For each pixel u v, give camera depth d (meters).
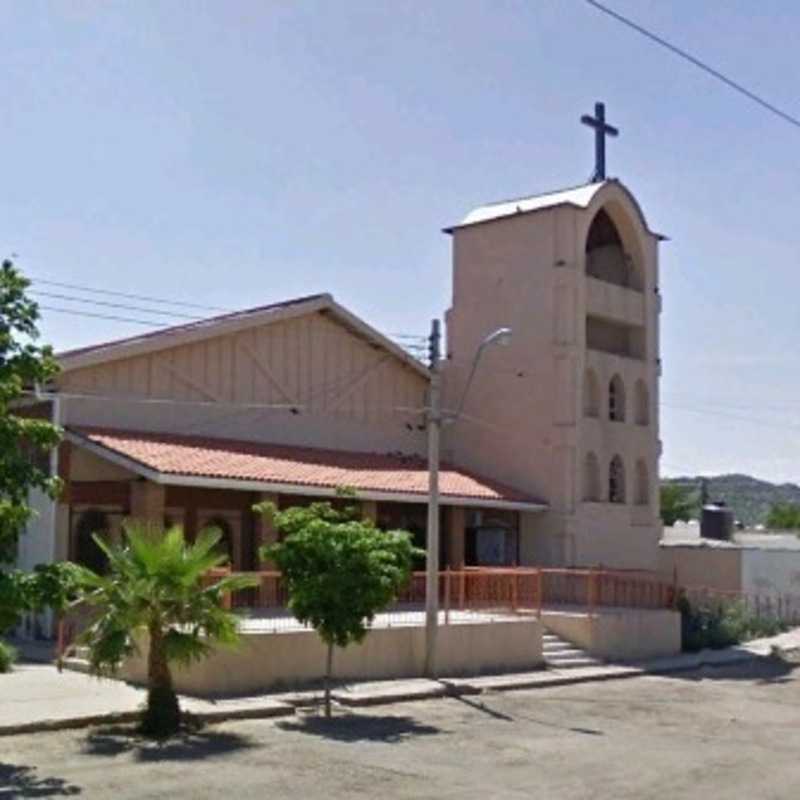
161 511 25.08
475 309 35.84
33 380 14.59
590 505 34.22
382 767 14.56
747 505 92.56
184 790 12.80
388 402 34.50
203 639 18.14
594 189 35.41
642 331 37.12
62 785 12.87
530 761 15.36
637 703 21.72
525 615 26.66
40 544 25.20
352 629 18.67
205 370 29.80
